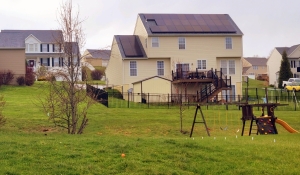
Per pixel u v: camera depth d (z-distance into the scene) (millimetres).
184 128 22922
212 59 46531
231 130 22859
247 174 10547
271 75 79812
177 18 48000
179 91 42062
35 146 12266
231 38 47094
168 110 30734
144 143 13141
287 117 28547
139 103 37250
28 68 48500
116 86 46781
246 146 13227
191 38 46062
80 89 19016
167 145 12891
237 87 47438
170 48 45625
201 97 38844
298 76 73625
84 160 10945
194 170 10758
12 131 19031
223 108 34031
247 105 19562
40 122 22344
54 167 10242
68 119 18641
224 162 11414
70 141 13336
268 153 12320
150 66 45656
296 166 11172
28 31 66500
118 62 47000
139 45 47219
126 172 10250
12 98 34188
